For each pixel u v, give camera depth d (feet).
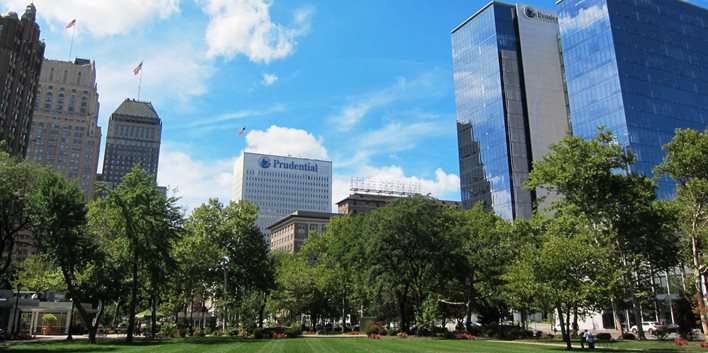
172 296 220.23
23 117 377.91
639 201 171.42
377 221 207.82
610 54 353.72
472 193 435.53
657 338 177.17
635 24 367.04
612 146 173.37
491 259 201.36
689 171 163.02
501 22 437.99
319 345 133.18
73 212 144.56
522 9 442.91
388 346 130.62
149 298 201.98
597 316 260.83
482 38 447.83
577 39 380.17
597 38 364.99
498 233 203.92
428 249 192.34
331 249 260.62
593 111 359.66
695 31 396.16
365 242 208.13
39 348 119.85
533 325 292.40
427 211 199.11
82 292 174.29
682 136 168.45
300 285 271.49
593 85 362.94
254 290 240.94
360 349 119.55
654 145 339.77
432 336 185.98
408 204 200.95
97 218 175.32
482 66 443.32
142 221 156.76
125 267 162.09
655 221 168.55
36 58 402.52
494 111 422.00
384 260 196.54
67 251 142.31
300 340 159.43
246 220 238.68
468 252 199.93
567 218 172.55
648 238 171.94
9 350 112.98
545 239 175.01
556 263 119.14
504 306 216.74
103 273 161.38
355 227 244.42
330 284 280.10
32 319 218.79
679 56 378.53
